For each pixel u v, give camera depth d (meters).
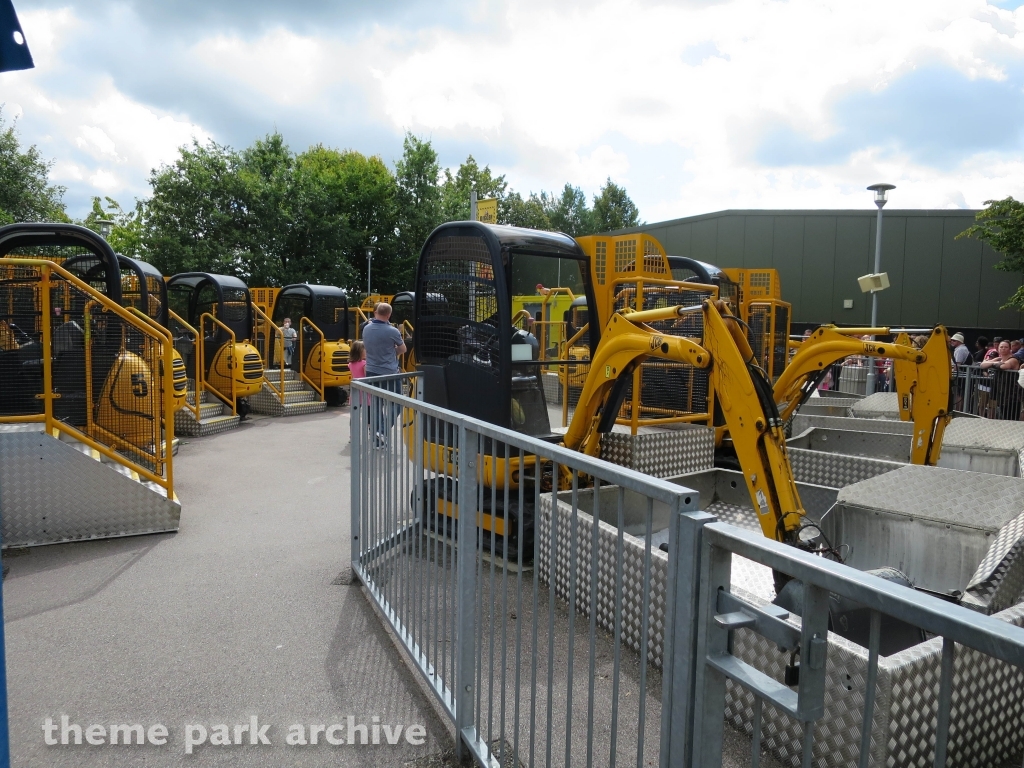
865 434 7.68
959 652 2.46
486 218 10.10
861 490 4.74
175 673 3.29
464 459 2.59
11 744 2.72
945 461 7.53
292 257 36.19
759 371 3.87
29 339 5.34
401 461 3.44
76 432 5.37
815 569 1.11
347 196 40.28
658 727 2.87
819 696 1.16
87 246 6.68
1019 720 2.66
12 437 5.05
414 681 3.23
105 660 3.41
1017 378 10.45
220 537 5.43
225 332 12.22
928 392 6.16
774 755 2.68
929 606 0.94
